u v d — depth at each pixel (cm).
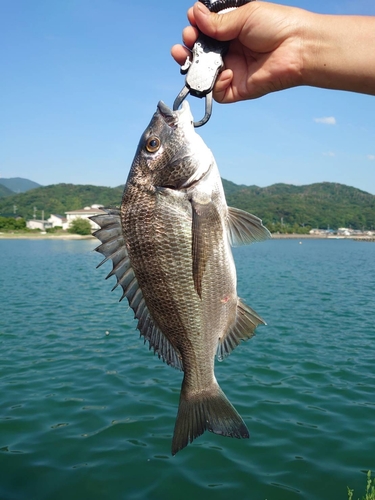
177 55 42
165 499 78
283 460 89
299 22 37
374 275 441
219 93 43
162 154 37
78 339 180
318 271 478
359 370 141
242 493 79
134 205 38
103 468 87
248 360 151
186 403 39
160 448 94
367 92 37
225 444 96
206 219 37
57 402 117
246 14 38
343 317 224
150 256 38
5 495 79
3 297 289
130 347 168
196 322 38
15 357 156
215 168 39
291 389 125
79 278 402
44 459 90
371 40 35
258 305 258
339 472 85
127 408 113
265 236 38
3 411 111
